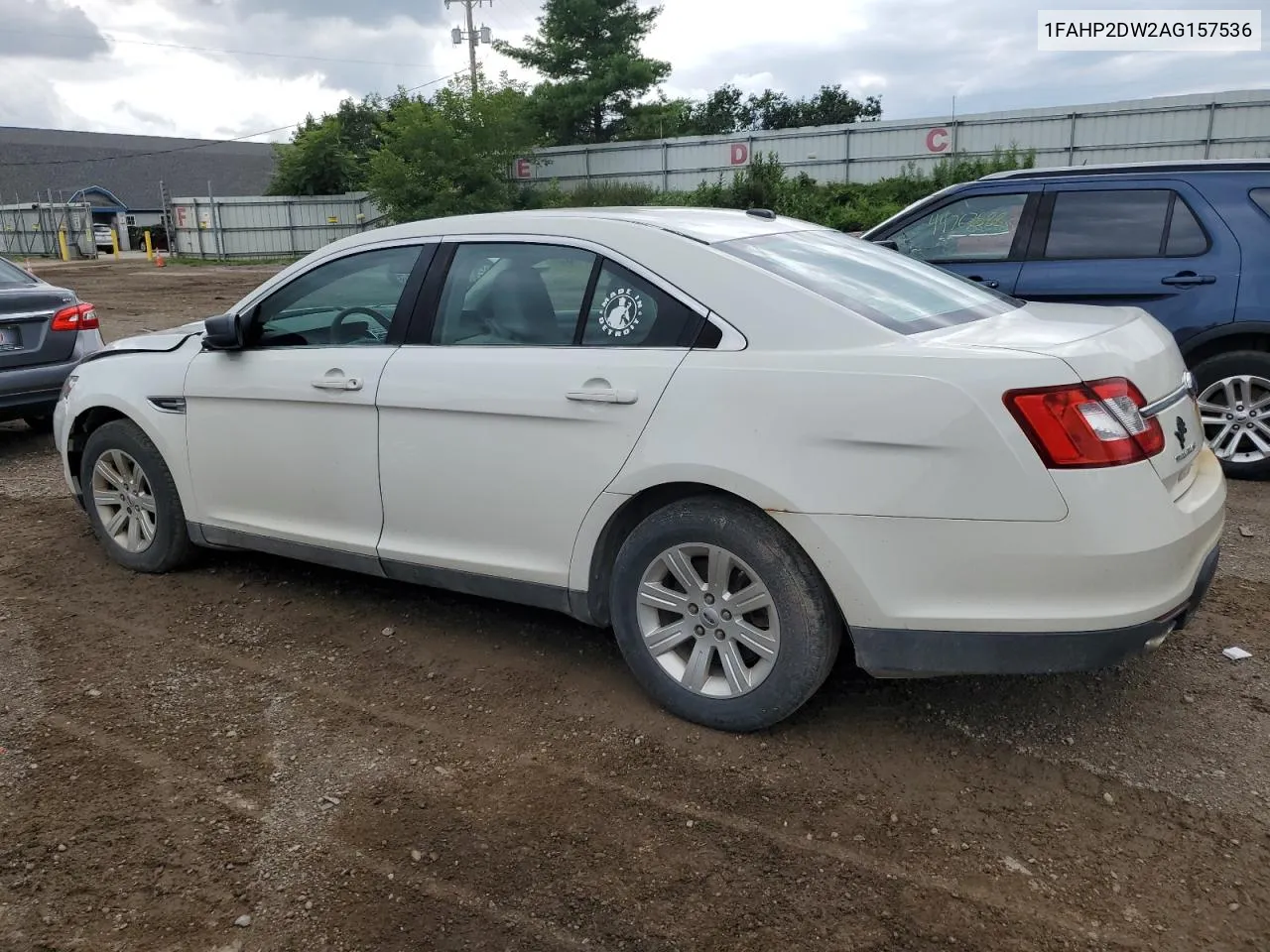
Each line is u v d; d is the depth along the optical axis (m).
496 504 3.63
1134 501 2.80
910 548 2.92
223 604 4.55
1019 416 2.78
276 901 2.62
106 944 2.48
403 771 3.21
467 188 41.47
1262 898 2.57
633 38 48.94
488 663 3.94
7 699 3.70
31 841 2.86
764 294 3.21
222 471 4.44
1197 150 35.88
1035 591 2.83
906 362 2.92
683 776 3.14
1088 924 2.49
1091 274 6.35
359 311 4.07
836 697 3.61
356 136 61.62
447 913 2.57
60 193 73.25
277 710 3.61
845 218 33.81
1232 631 4.09
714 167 43.81
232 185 79.31
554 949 2.44
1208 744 3.28
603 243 3.52
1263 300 5.94
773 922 2.52
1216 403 6.28
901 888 2.63
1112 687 3.65
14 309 7.31
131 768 3.24
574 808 3.00
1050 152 38.09
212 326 4.23
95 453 4.91
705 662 3.37
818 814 2.94
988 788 3.06
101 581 4.84
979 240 6.78
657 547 3.34
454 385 3.66
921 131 39.88
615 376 3.33
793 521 3.04
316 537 4.19
